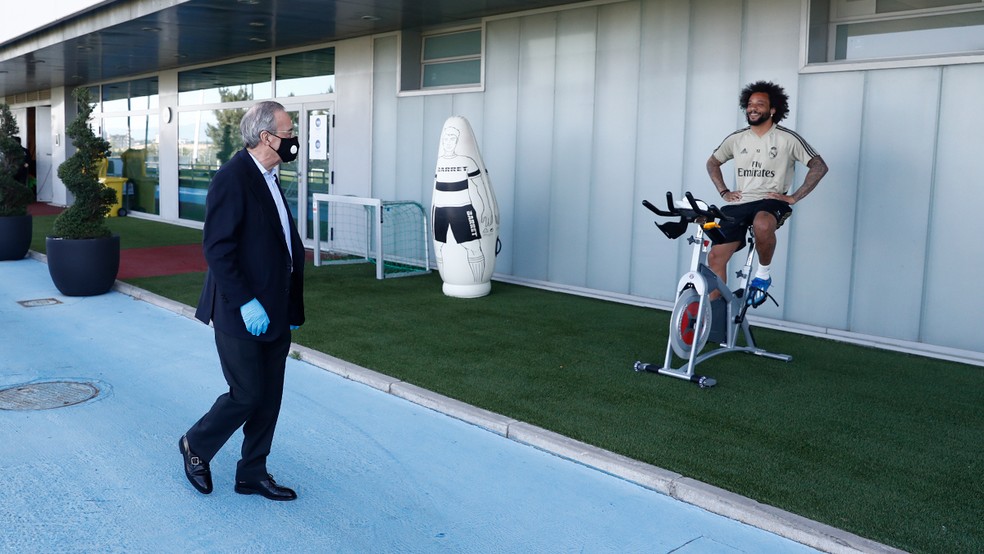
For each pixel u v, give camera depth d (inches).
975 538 132.2
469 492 152.6
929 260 254.2
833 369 237.3
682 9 305.9
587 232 345.1
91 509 142.1
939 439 179.5
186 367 234.5
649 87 318.3
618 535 136.3
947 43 254.4
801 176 278.1
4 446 170.6
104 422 186.7
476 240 333.4
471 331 277.6
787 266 285.0
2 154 432.1
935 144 250.2
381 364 232.5
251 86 537.0
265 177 143.5
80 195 340.2
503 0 338.0
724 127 298.0
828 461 164.7
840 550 129.8
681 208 218.1
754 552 131.1
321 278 387.2
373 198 418.6
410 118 421.4
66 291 338.3
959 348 250.1
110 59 560.1
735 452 168.6
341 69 461.4
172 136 627.8
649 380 220.8
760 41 285.9
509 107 370.9
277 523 138.9
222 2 351.3
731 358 247.4
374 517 141.9
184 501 146.3
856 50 275.1
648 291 326.3
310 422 189.0
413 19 388.8
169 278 380.2
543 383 216.4
